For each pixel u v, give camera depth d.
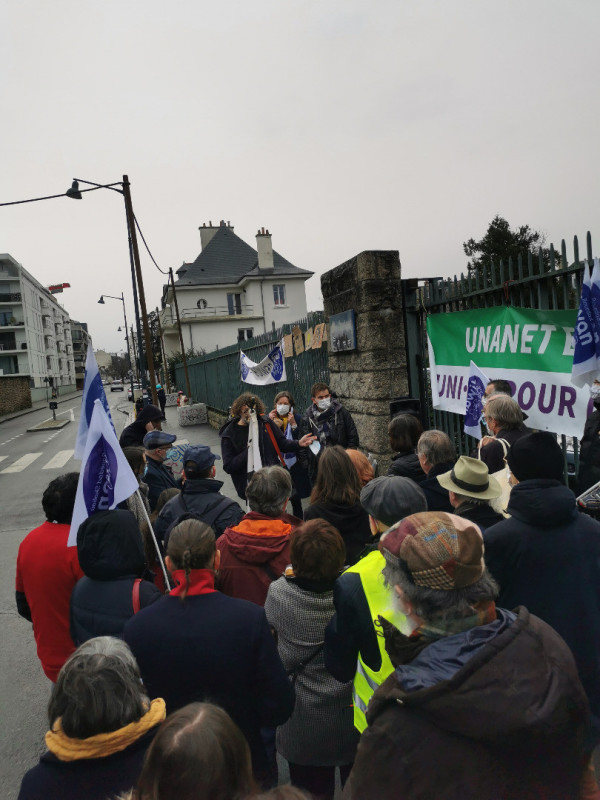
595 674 1.82
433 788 0.98
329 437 5.44
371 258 5.38
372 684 1.78
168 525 3.20
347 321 5.95
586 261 2.99
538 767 0.99
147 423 6.45
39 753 2.98
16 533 7.80
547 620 1.89
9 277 74.81
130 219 14.02
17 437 24.25
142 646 1.83
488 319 3.98
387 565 1.27
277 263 50.22
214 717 1.05
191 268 50.12
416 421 3.51
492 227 25.80
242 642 1.80
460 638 1.12
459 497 2.41
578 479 3.28
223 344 47.72
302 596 2.06
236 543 2.54
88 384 2.89
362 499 2.15
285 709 1.85
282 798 0.93
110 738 1.29
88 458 2.47
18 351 75.38
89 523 2.30
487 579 1.19
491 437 3.06
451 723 0.99
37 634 2.60
